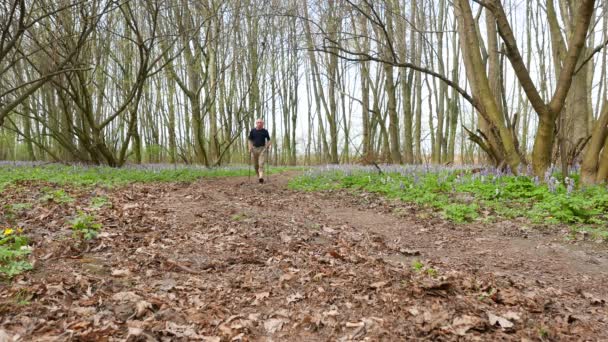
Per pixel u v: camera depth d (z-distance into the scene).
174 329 3.25
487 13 15.30
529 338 3.23
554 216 7.53
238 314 3.66
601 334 3.40
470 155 34.75
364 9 17.25
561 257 5.71
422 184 11.12
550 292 4.36
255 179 16.95
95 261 4.67
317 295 4.11
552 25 12.68
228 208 8.69
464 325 3.39
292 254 5.55
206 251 5.49
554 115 9.89
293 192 12.85
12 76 23.56
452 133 27.89
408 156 25.64
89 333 3.01
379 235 7.11
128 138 19.92
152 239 5.72
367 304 3.87
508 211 8.13
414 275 4.70
